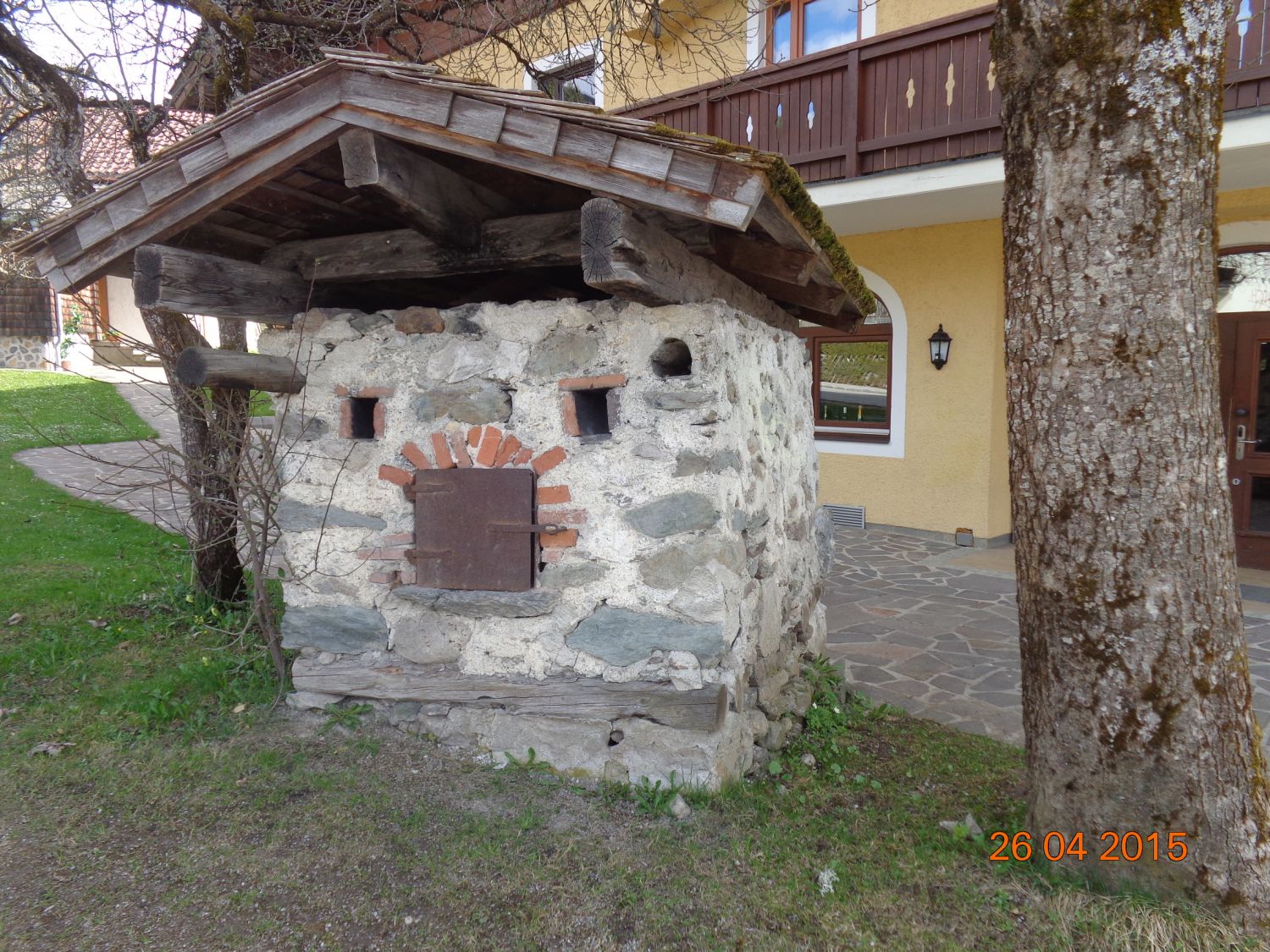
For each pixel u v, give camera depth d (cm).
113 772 298
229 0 504
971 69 613
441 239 281
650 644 290
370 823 269
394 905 230
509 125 228
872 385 856
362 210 305
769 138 721
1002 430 784
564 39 780
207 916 224
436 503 315
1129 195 204
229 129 255
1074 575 224
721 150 214
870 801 299
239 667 385
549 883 240
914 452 816
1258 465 680
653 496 285
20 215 656
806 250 272
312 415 333
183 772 299
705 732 287
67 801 279
